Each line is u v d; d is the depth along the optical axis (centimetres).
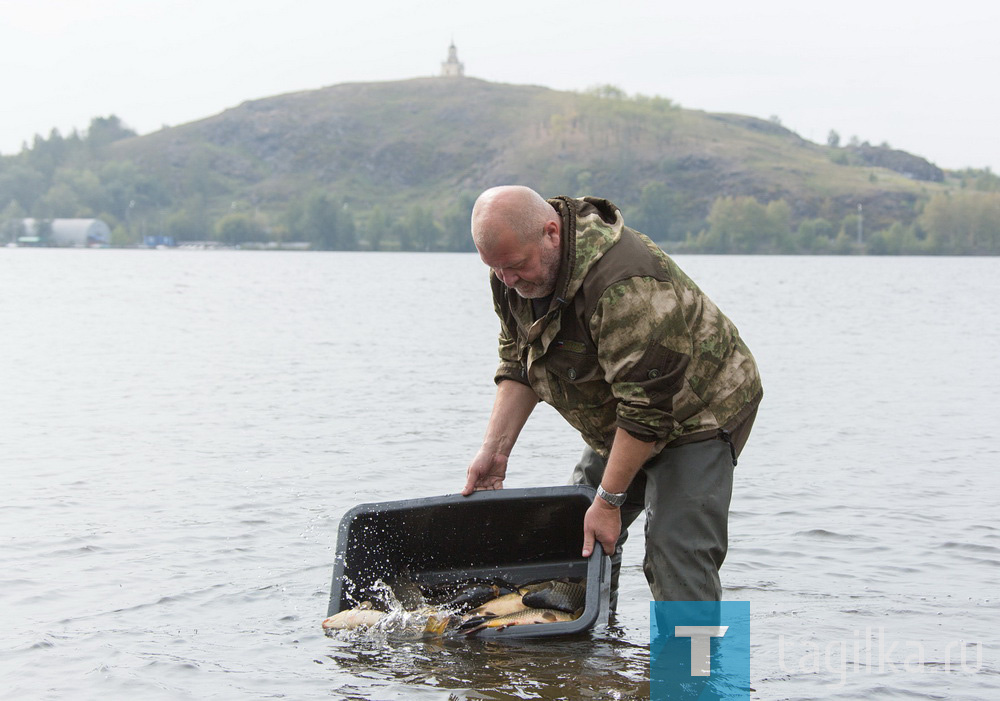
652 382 411
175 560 595
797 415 1168
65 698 406
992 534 652
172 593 538
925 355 1906
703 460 438
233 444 966
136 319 2800
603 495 439
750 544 630
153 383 1440
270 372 1584
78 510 708
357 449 941
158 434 1020
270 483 795
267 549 618
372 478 815
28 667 438
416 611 488
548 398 460
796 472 846
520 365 495
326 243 18650
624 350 411
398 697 404
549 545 516
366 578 508
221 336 2267
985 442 995
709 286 5328
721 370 440
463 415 1148
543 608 480
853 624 491
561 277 417
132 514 698
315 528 665
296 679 423
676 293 423
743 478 822
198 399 1277
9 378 1489
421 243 18262
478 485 505
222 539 638
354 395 1318
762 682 422
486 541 516
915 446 972
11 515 694
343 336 2275
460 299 3953
